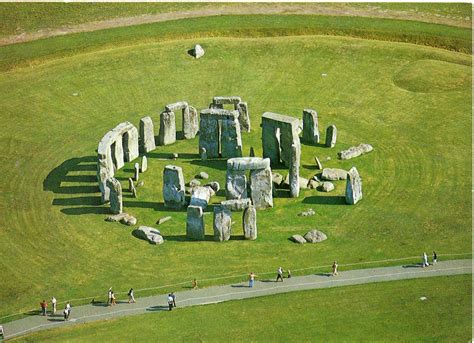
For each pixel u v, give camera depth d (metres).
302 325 117.38
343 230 138.38
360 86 183.88
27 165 158.88
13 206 146.75
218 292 124.75
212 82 186.75
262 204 144.25
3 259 133.75
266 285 125.75
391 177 152.12
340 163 156.50
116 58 195.25
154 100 181.12
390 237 136.12
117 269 130.88
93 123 173.25
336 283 125.56
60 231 140.00
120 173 154.88
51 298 125.06
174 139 165.50
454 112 173.38
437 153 159.25
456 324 115.81
